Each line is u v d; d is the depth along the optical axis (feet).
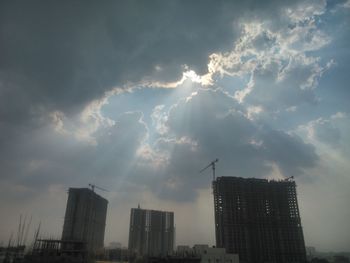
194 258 426.10
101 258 570.46
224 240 534.78
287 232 557.33
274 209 577.43
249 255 522.06
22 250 437.17
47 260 395.34
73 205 561.84
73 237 524.93
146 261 483.51
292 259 531.50
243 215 558.15
